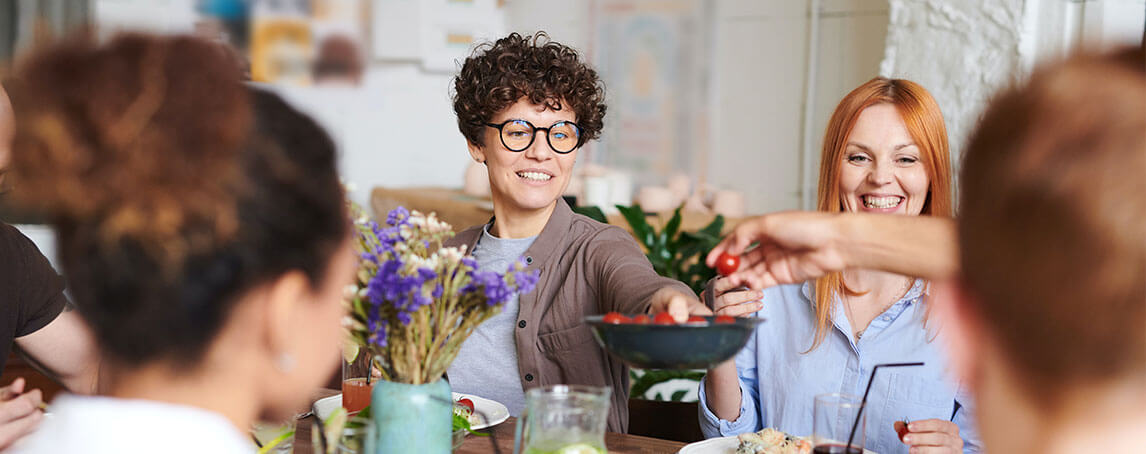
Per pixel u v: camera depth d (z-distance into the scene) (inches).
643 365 46.6
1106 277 16.6
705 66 205.9
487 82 78.0
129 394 30.1
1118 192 16.5
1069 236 16.9
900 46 148.6
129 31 28.5
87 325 29.0
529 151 77.3
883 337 74.9
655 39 210.5
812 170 189.9
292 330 30.3
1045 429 18.7
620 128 215.8
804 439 63.3
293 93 201.8
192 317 28.4
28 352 72.7
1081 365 17.4
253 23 196.4
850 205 78.1
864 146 75.7
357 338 54.2
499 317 78.9
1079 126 17.3
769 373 78.0
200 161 27.3
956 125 139.8
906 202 76.5
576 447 46.6
